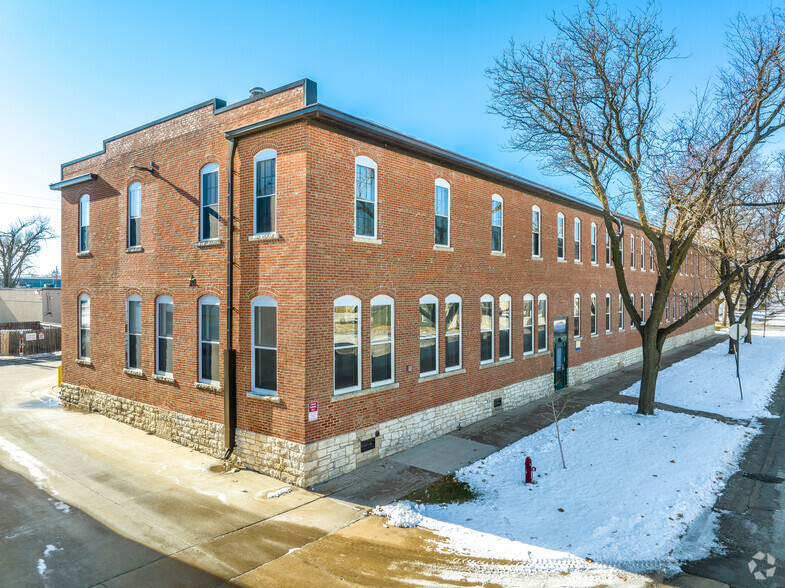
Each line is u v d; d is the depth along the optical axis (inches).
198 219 559.5
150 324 620.1
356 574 315.0
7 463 513.0
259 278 491.2
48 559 329.1
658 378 1032.2
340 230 489.7
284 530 372.8
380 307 544.1
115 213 678.5
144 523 382.0
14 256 3053.6
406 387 569.9
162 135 606.9
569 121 668.1
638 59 634.8
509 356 767.7
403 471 497.4
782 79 598.5
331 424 480.4
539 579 311.7
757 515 410.6
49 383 1003.3
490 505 416.8
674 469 497.7
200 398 555.8
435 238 619.2
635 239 1250.0
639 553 341.1
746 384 970.1
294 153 464.8
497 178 719.1
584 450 556.4
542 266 844.6
